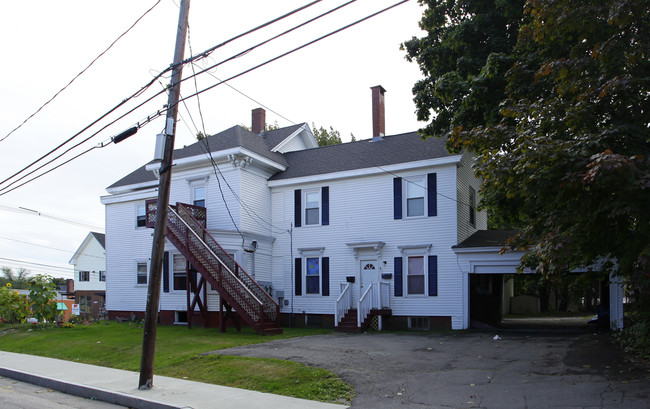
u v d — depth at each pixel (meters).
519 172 9.30
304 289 23.97
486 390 9.68
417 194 21.89
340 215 23.47
